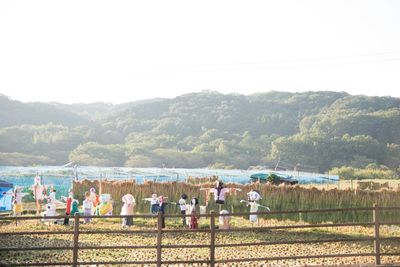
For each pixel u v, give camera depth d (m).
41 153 116.75
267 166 105.25
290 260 18.53
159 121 144.88
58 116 160.00
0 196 36.25
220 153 115.75
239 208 35.16
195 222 27.62
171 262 14.46
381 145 110.31
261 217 34.25
